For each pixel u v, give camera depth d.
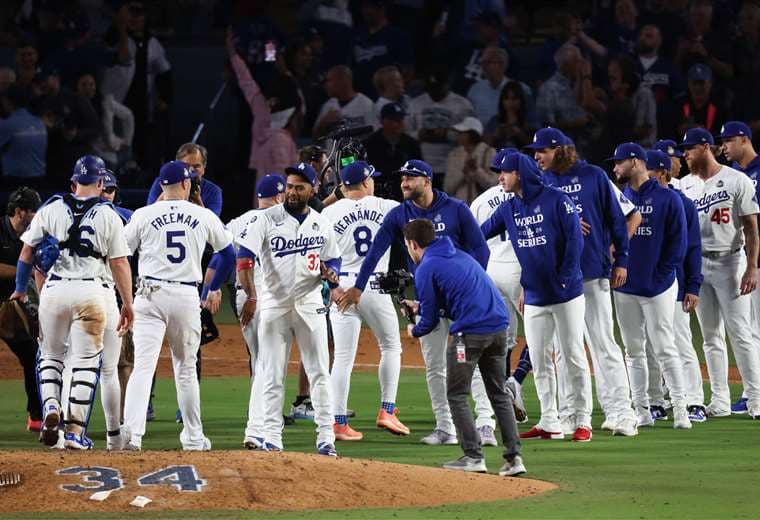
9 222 36.12
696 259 38.34
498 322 28.72
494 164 35.66
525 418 38.50
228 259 32.88
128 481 24.86
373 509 24.39
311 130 82.94
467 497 25.70
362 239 35.41
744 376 39.94
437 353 34.41
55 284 31.41
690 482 28.19
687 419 37.50
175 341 32.00
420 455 32.50
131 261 39.25
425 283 28.77
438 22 86.12
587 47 81.00
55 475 24.95
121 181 75.69
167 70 84.38
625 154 36.84
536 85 84.38
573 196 35.19
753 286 39.12
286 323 31.84
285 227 31.55
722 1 80.88
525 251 34.03
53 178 77.50
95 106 80.06
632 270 37.03
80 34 86.25
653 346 37.59
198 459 25.77
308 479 25.36
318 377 31.84
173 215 31.75
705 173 39.88
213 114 88.19
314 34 83.62
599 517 23.91
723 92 78.75
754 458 31.84
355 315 35.62
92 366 31.45
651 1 82.62
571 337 34.19
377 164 75.19
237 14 93.06
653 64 79.50
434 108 79.38
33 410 36.56
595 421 39.09
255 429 32.94
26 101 77.00
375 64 83.94
